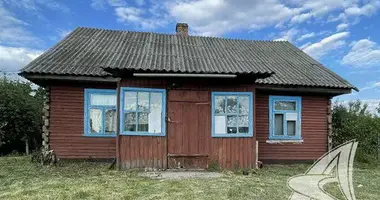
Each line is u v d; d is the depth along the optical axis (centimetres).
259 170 902
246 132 909
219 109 904
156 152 870
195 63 1066
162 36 1459
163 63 1020
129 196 592
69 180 732
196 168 879
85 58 1061
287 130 1151
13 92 1488
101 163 1004
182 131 884
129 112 869
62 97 1026
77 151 1025
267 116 1130
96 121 1045
